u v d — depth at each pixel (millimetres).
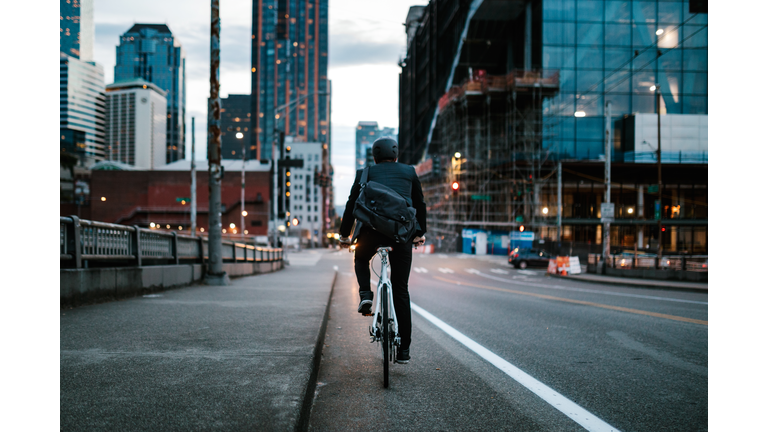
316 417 3252
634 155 43562
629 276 23594
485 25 50875
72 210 121125
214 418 2609
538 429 3082
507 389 3922
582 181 45188
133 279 8508
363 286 3992
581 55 44344
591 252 35781
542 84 43281
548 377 4297
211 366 3625
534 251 35906
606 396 3768
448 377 4262
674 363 4863
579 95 44219
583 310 9383
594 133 44188
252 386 3152
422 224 4168
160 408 2742
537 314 8719
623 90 44562
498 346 5672
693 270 20062
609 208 25984
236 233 109688
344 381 4117
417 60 91625
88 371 3445
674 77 44594
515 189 43188
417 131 90250
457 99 50500
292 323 5598
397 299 4059
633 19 44625
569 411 3420
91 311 6387
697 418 3301
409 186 4023
